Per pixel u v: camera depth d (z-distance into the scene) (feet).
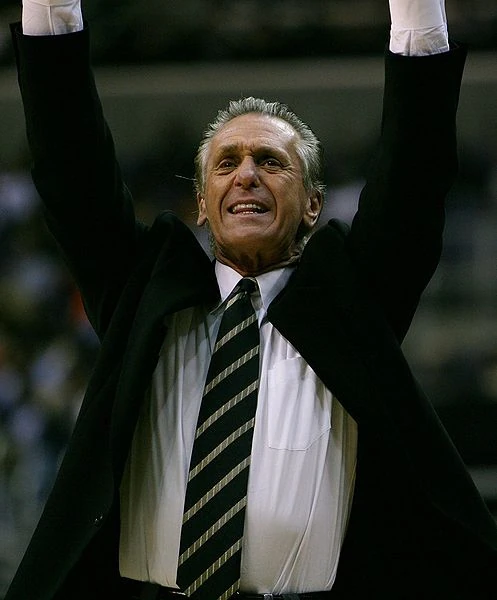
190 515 22.70
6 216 75.66
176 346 24.13
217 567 22.44
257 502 22.58
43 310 72.54
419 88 22.58
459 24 76.79
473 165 77.20
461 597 23.31
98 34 78.74
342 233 24.32
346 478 23.13
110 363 23.70
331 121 79.41
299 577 22.74
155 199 78.23
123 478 23.57
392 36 23.06
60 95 23.41
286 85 78.79
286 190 24.32
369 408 22.52
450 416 69.97
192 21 78.89
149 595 23.12
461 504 22.85
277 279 24.61
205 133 25.93
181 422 23.43
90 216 24.29
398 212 23.12
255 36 78.79
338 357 22.98
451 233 74.95
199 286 23.99
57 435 66.80
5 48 78.59
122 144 79.25
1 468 64.18
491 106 77.61
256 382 23.38
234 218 24.23
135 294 24.17
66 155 23.79
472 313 73.15
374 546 23.16
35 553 22.77
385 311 23.93
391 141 22.94
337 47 78.48
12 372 69.77
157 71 78.69
